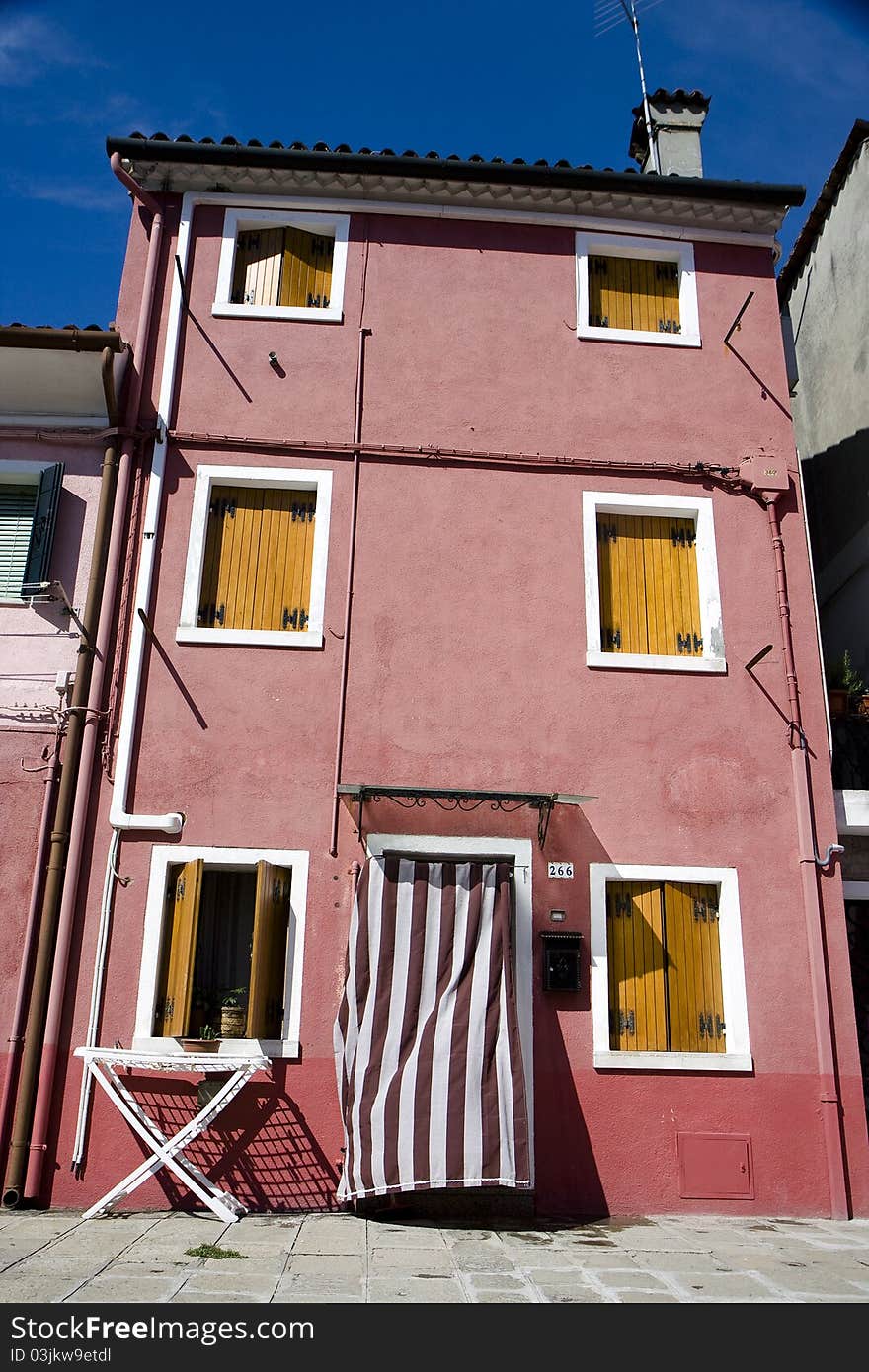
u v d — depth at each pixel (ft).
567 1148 26.99
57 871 27.96
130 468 32.04
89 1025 26.91
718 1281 19.53
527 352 34.50
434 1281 19.06
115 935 27.66
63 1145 26.20
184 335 33.81
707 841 29.84
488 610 31.50
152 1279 18.54
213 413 32.96
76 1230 22.88
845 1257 21.97
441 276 35.22
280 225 35.58
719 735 30.86
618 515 33.53
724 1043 28.55
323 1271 19.56
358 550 31.78
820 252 45.78
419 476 32.73
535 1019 27.89
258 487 32.71
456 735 30.17
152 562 31.07
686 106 43.11
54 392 32.48
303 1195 26.11
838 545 42.29
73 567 31.12
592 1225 25.13
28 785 28.99
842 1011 28.68
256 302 34.86
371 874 27.61
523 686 30.83
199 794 28.99
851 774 32.40
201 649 30.37
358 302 34.63
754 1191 26.94
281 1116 26.63
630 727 30.68
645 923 29.30
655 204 35.70
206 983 28.17
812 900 29.35
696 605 32.86
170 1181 26.08
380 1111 25.57
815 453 45.47
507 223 35.99
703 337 35.32
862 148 41.50
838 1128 27.48
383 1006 26.53
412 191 35.37
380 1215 25.70
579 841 29.48
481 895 27.73
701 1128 27.35
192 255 34.83
